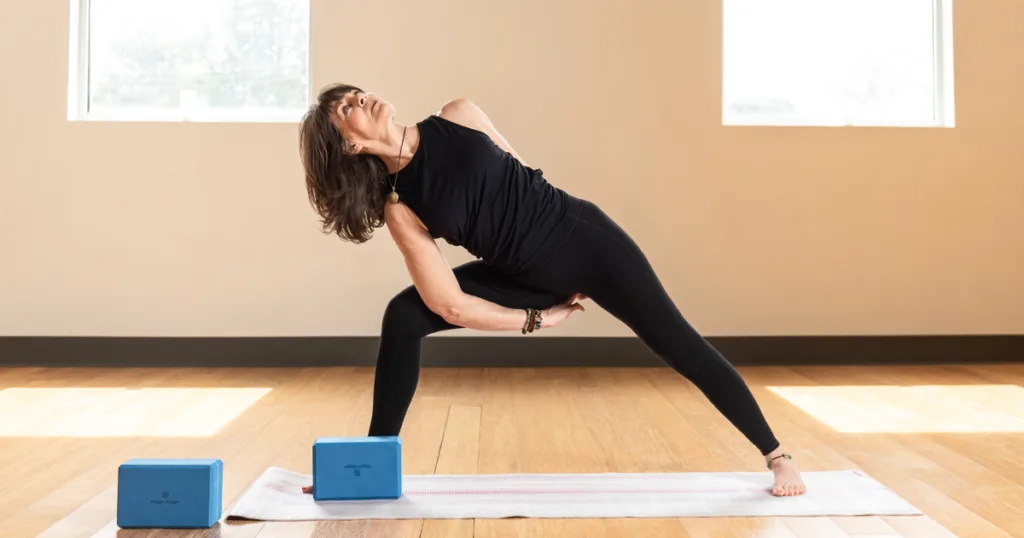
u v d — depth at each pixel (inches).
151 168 203.2
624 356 205.0
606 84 205.3
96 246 203.2
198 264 204.1
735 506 92.2
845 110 212.4
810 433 130.9
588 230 94.4
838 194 206.8
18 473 108.4
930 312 207.6
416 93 204.8
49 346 203.8
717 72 205.5
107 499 96.9
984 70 207.5
